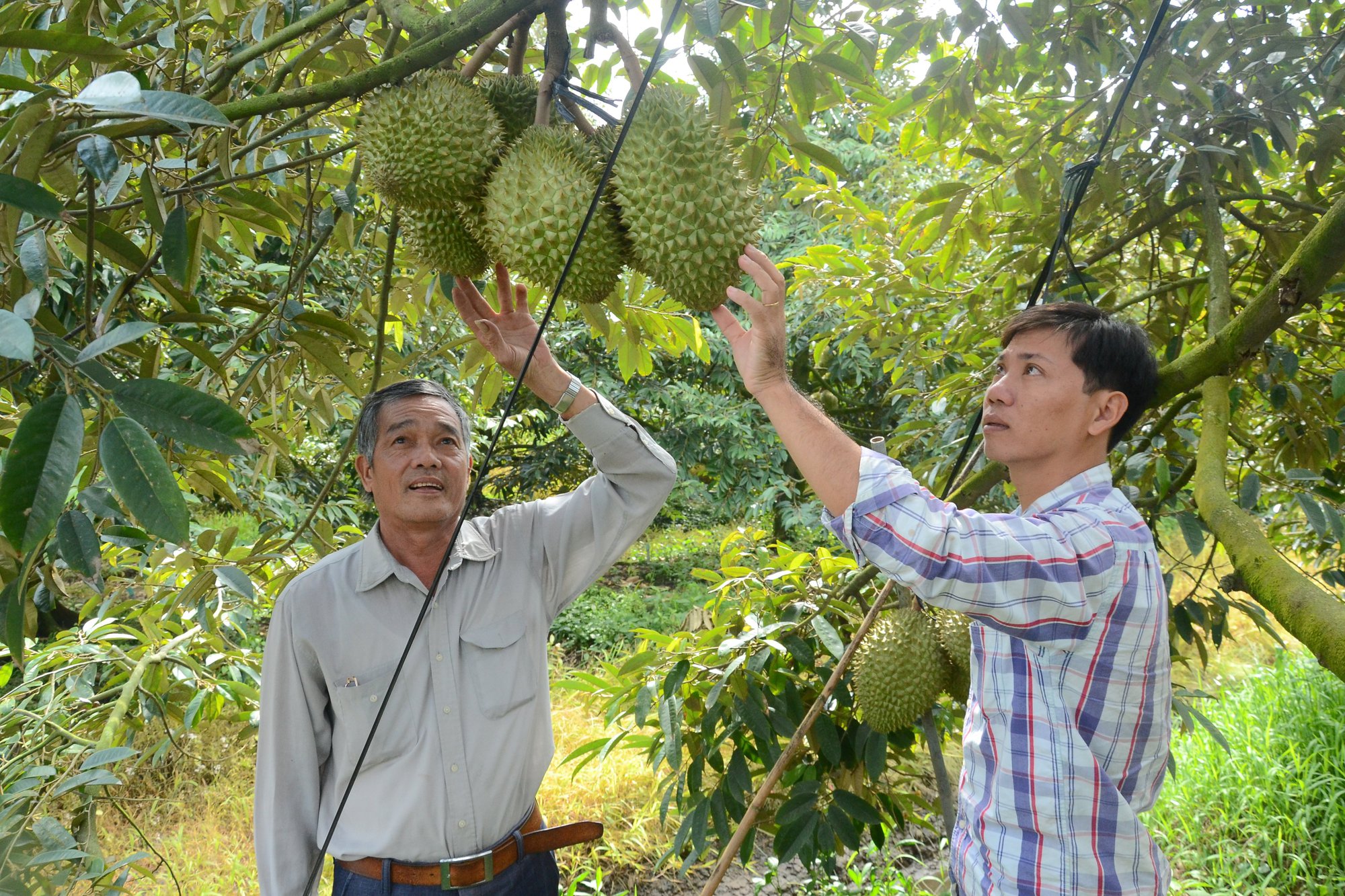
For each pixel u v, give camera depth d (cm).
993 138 299
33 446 79
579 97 122
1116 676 125
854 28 158
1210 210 228
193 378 229
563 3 119
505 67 183
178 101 85
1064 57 231
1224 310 206
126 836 406
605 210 116
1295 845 382
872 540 115
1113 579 120
